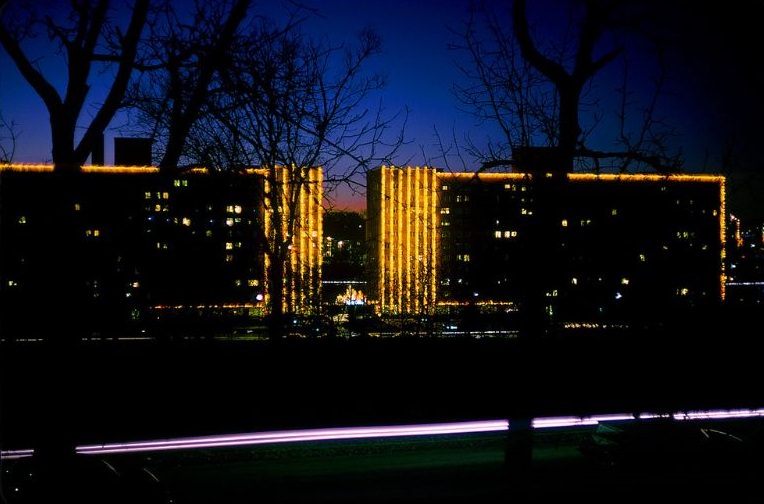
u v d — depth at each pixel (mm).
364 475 13125
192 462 14242
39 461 8641
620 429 13031
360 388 17672
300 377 17359
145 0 8578
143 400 16172
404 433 16844
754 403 17188
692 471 11500
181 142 9711
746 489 10594
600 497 10492
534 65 9344
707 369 17172
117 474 8867
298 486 12312
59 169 8844
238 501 11227
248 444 15750
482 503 10336
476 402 17781
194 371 16812
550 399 16406
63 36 8680
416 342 18234
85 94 8859
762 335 17359
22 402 12453
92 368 15867
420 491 11492
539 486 10719
